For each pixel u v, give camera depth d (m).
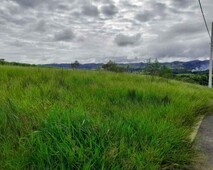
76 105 4.81
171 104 5.97
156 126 4.11
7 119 3.71
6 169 2.72
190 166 3.54
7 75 8.58
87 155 2.93
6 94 5.30
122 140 3.33
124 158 3.05
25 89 6.00
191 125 5.56
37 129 3.44
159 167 3.30
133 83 9.28
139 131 3.76
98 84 8.02
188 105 6.50
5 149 3.06
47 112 3.91
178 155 3.56
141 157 3.12
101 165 2.84
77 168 2.77
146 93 6.93
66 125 3.38
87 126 3.46
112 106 5.40
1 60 19.05
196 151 4.04
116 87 7.51
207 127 5.61
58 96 5.76
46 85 6.68
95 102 5.41
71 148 2.97
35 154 2.92
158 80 12.95
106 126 3.63
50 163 2.75
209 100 9.44
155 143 3.55
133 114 4.59
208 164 3.64
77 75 9.78
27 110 4.14
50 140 3.12
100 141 3.23
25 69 10.73
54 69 11.64
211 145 4.43
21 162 2.80
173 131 4.11
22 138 3.19
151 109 5.32
